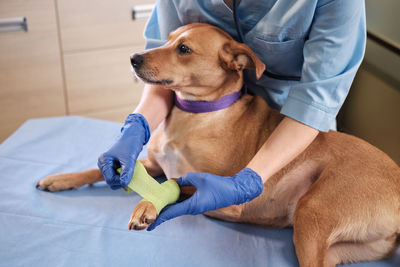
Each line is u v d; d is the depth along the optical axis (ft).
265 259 3.79
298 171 4.21
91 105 9.41
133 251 3.75
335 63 3.58
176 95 4.38
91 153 5.19
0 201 4.25
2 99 8.74
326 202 3.82
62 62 8.80
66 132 5.57
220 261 3.72
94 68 9.05
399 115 4.92
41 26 8.36
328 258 3.79
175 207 3.40
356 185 3.86
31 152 5.09
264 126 4.33
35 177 4.65
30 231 3.91
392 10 4.96
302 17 3.62
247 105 4.37
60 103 9.18
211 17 4.18
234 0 3.85
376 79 5.24
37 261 3.62
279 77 4.30
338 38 3.51
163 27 4.61
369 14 5.31
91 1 8.45
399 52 4.82
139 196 4.48
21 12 8.14
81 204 4.30
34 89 8.86
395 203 3.81
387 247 3.88
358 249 3.88
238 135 4.20
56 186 4.44
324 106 3.65
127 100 9.61
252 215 4.28
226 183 3.46
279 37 3.87
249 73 4.59
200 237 3.95
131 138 3.79
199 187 3.45
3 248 3.72
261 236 4.08
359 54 3.72
